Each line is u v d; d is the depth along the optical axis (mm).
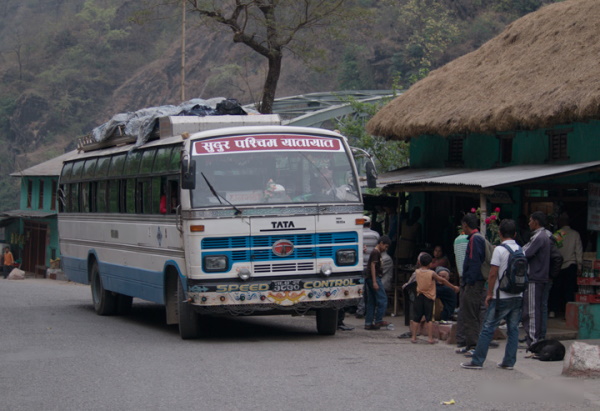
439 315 12812
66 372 9328
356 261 11750
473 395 7887
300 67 76375
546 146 14469
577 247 12789
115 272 15273
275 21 22438
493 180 12508
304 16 22938
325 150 11945
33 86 105562
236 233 11203
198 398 7777
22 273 41688
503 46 17219
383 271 15016
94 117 100438
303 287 11383
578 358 9039
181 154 11523
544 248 10773
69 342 11930
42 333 13094
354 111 32594
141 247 13758
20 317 15906
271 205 11328
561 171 12102
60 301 20812
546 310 11000
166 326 14414
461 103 15945
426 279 11625
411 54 67812
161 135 13000
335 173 11906
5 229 50125
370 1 75188
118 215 14969
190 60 98250
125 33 110062
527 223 13883
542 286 10758
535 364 9914
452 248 16516
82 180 17375
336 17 22812
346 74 71062
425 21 69375
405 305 13906
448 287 12672
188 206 11195
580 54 14211
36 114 100438
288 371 9141
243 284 11188
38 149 97062
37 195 46688
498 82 15586
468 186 12250
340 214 11656
